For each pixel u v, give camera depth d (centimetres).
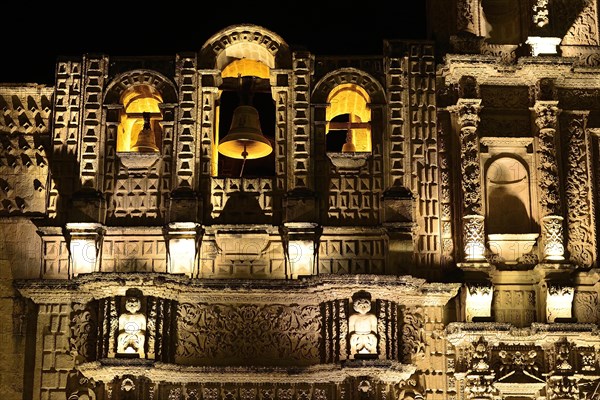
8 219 2303
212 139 2325
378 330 2158
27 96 2378
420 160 2323
